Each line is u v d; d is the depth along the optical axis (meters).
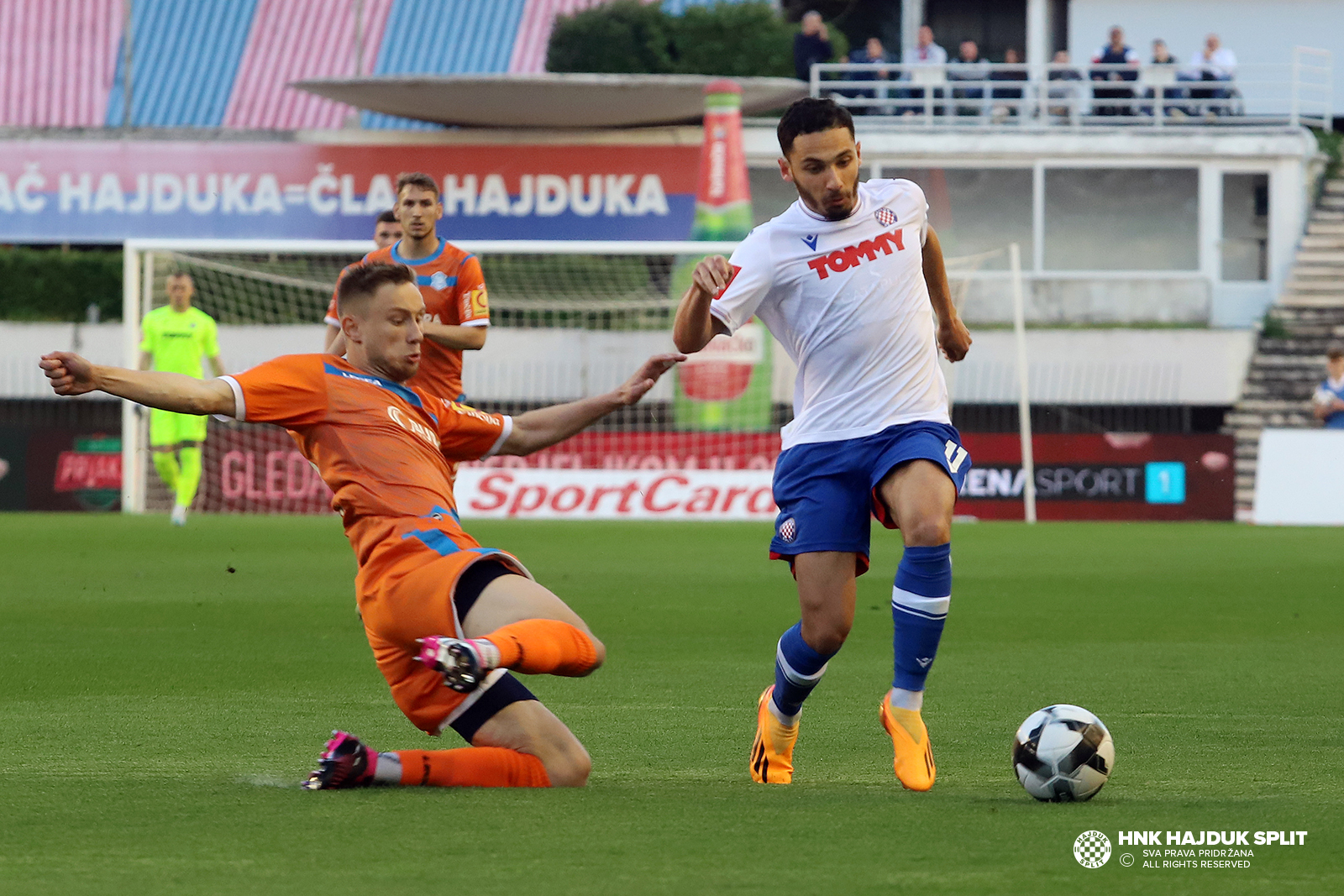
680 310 11.94
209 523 50.59
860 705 15.64
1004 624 23.42
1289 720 14.41
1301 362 72.06
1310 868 8.16
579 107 75.62
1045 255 80.88
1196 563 35.41
